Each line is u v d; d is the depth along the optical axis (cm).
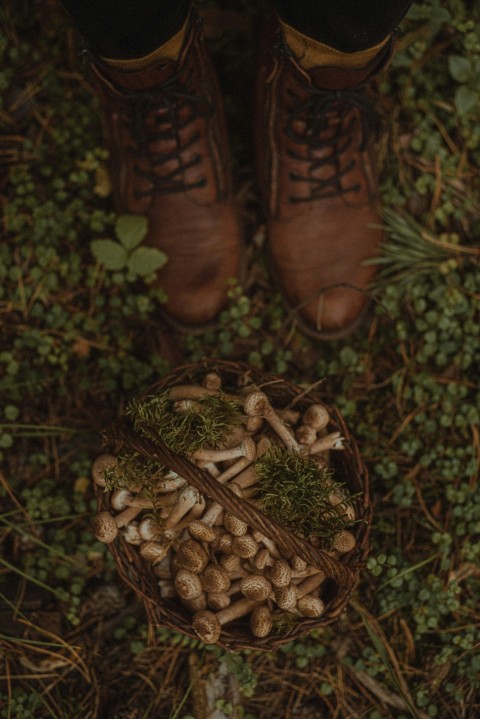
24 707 103
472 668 105
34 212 110
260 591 92
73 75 111
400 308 110
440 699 105
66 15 111
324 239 105
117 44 86
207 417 94
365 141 103
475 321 110
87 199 111
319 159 102
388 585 106
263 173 105
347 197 105
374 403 110
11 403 109
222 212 105
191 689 105
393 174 112
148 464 93
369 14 83
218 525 95
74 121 111
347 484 98
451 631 106
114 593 107
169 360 110
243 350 111
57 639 105
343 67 90
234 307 108
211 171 103
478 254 111
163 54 90
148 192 104
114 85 95
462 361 109
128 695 105
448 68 112
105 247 105
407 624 106
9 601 104
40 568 106
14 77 111
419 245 110
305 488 93
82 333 110
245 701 105
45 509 107
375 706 105
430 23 110
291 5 86
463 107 110
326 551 93
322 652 106
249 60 112
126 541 95
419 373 110
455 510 107
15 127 111
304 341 111
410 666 106
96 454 109
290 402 99
